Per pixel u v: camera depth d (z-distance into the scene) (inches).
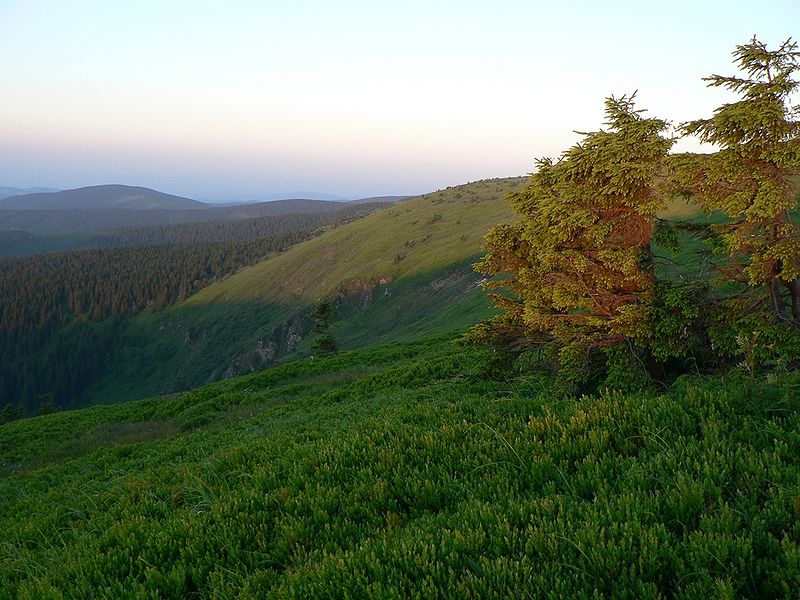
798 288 270.8
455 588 139.3
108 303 7815.0
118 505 296.4
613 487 184.4
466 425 273.9
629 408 240.7
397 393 559.2
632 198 298.5
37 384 6619.1
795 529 139.7
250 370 5659.5
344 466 256.2
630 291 315.3
